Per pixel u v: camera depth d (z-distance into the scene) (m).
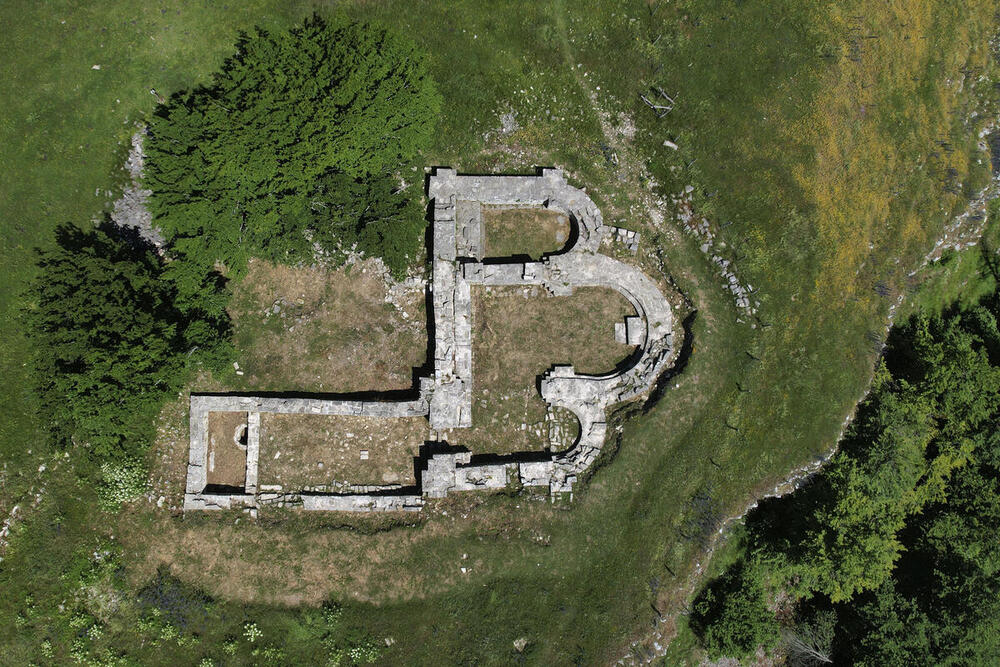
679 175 28.22
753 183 28.02
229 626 25.88
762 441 27.28
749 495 27.30
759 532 27.59
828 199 28.03
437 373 26.41
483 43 28.19
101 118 27.11
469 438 27.47
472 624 26.36
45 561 25.67
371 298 27.77
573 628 26.56
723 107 28.17
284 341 27.53
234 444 27.14
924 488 26.45
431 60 27.88
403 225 25.50
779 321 27.61
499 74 28.20
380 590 26.31
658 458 27.19
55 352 22.72
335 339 27.62
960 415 26.34
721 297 27.86
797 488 27.36
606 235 28.22
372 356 27.62
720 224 28.03
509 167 28.17
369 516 26.70
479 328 27.84
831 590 25.94
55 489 26.12
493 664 26.16
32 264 26.70
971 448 26.06
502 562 26.66
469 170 27.97
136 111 27.25
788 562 26.59
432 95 25.55
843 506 25.16
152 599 25.66
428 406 26.73
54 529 25.86
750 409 27.31
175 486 26.58
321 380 27.47
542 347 27.92
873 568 24.88
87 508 26.06
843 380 27.58
